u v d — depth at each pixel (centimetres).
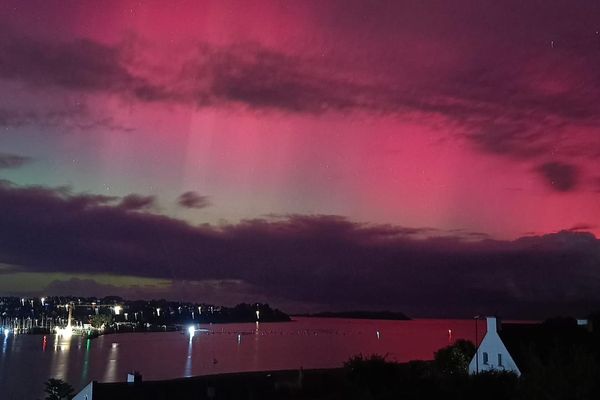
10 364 18362
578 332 4822
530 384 1902
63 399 6700
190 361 18850
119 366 17488
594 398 1778
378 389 2581
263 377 4122
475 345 5669
